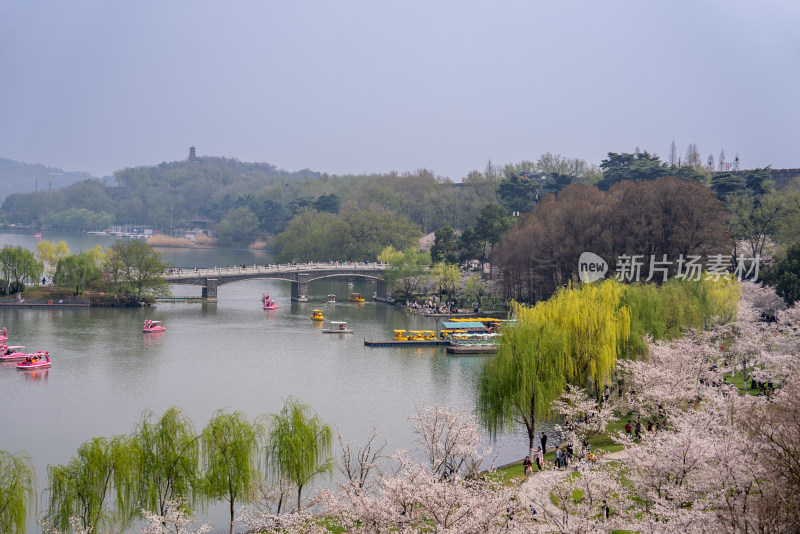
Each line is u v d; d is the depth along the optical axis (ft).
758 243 613.52
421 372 421.18
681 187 506.48
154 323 527.40
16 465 188.85
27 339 486.38
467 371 425.69
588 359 296.10
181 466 204.13
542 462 248.32
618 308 347.36
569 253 531.91
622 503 175.22
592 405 260.01
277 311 652.48
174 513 183.11
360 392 371.76
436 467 207.62
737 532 152.25
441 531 151.84
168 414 210.38
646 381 269.44
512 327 292.40
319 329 559.79
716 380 292.20
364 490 195.42
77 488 190.39
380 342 501.15
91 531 188.44
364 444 285.02
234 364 432.25
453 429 224.12
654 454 188.03
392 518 161.68
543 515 173.58
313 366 431.84
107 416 325.62
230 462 205.16
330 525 199.11
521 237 579.07
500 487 189.88
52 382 381.81
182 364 427.74
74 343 478.59
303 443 212.23
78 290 646.74
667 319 362.12
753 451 171.73
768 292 488.44
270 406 342.44
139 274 646.74
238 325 568.41
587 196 609.83
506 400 274.36
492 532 159.84
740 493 166.91
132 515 199.00
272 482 227.20
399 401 354.54
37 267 649.61
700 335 353.92
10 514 177.78
